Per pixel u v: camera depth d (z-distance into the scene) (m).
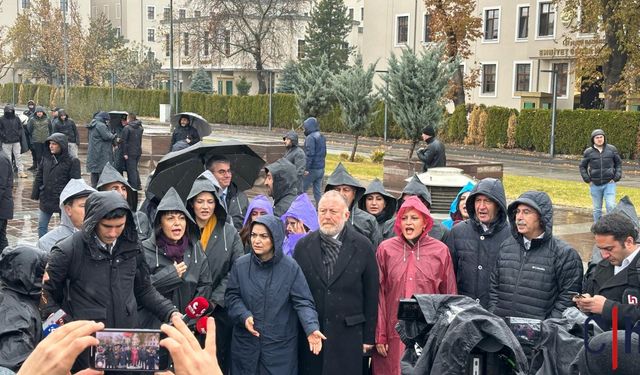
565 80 42.97
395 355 5.64
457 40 37.59
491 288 5.47
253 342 5.25
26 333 3.82
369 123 26.59
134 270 4.48
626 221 4.63
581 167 14.42
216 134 43.47
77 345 1.51
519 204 5.28
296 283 5.26
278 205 8.12
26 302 3.99
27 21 64.38
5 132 19.55
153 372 2.42
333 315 5.33
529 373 3.70
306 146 16.45
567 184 21.22
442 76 22.20
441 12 37.22
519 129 34.72
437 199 9.88
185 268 5.20
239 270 5.34
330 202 5.41
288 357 5.26
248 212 6.31
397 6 50.59
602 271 4.87
